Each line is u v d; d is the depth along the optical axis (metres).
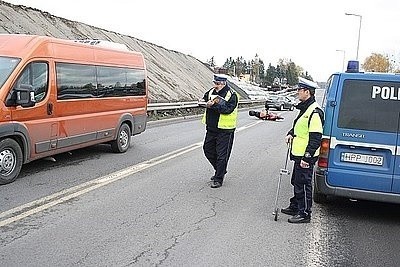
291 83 130.50
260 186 9.03
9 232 5.69
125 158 11.27
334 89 7.00
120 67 11.90
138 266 4.86
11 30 22.86
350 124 6.91
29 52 8.48
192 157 11.87
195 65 57.72
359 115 6.89
